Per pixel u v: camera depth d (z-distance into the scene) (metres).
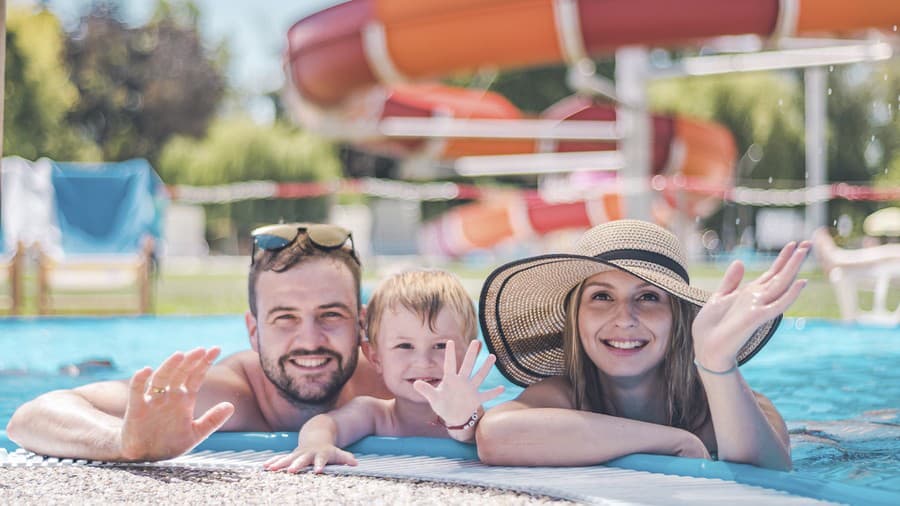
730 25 4.96
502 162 12.91
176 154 33.22
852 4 4.82
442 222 20.28
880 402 4.27
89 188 10.35
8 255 10.47
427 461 2.55
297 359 2.85
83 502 2.04
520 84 30.78
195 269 22.44
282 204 32.09
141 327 8.79
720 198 13.98
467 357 2.47
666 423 2.67
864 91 26.14
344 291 2.88
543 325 2.87
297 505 2.00
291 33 6.75
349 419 2.74
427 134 10.53
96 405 2.80
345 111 7.88
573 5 5.09
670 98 26.30
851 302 8.12
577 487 2.14
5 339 7.75
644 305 2.57
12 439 2.80
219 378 2.96
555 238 19.48
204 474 2.36
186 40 47.59
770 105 26.25
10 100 28.77
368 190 16.69
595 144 13.45
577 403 2.68
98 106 44.81
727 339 2.15
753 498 2.01
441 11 5.41
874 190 12.55
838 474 2.51
